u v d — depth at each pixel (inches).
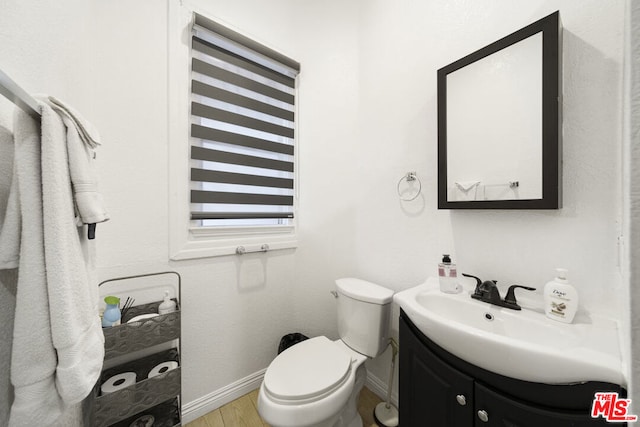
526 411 22.0
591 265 28.5
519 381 22.9
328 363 41.1
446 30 42.9
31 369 16.7
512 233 35.0
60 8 27.8
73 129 20.0
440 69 41.4
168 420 40.4
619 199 26.4
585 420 19.4
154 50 43.9
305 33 62.9
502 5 36.0
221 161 51.5
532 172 32.1
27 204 16.9
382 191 54.1
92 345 21.1
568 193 30.2
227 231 52.9
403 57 49.9
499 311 31.5
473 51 39.4
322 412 34.2
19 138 16.8
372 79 56.3
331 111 62.1
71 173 20.1
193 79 48.4
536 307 32.4
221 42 51.9
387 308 46.0
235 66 53.6
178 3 46.1
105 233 39.4
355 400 45.2
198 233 49.1
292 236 62.2
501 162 35.0
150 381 36.4
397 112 51.1
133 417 39.9
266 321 58.2
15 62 20.4
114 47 40.2
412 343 33.1
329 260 62.6
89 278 24.1
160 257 44.5
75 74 32.0
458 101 39.5
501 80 34.9
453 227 41.9
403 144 50.0
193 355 48.0
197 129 48.3
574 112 29.7
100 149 39.0
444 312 36.4
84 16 34.6
